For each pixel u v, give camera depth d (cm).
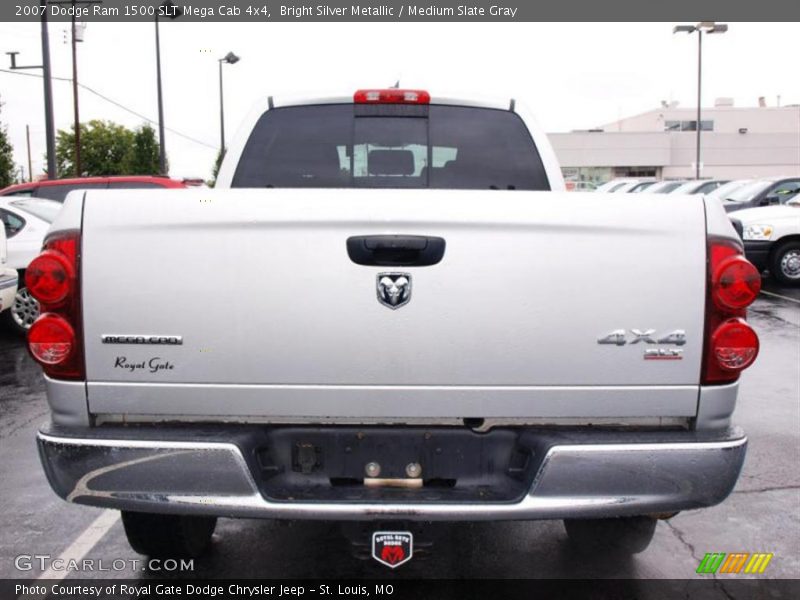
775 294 1279
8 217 936
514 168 463
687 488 271
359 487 285
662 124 7831
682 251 275
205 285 272
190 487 271
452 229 271
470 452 285
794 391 697
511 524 428
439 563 381
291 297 271
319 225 270
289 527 420
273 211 270
